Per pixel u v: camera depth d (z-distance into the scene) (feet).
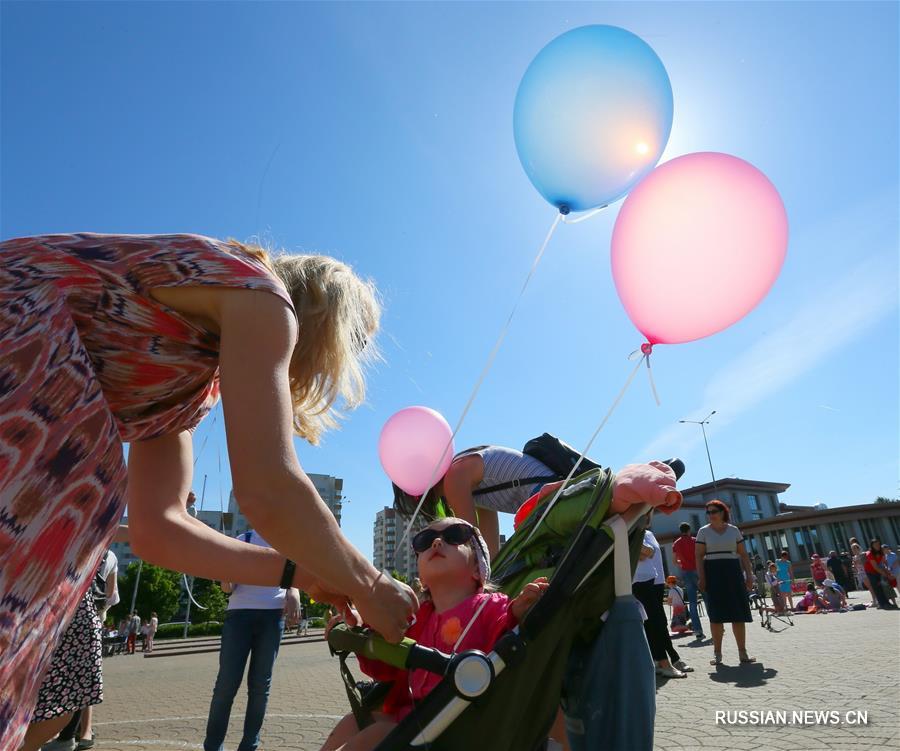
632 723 5.15
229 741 14.97
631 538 5.82
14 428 3.33
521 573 6.81
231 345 3.88
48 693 9.09
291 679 28.91
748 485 219.41
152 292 3.96
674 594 41.29
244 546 5.76
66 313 3.77
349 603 5.81
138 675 39.37
